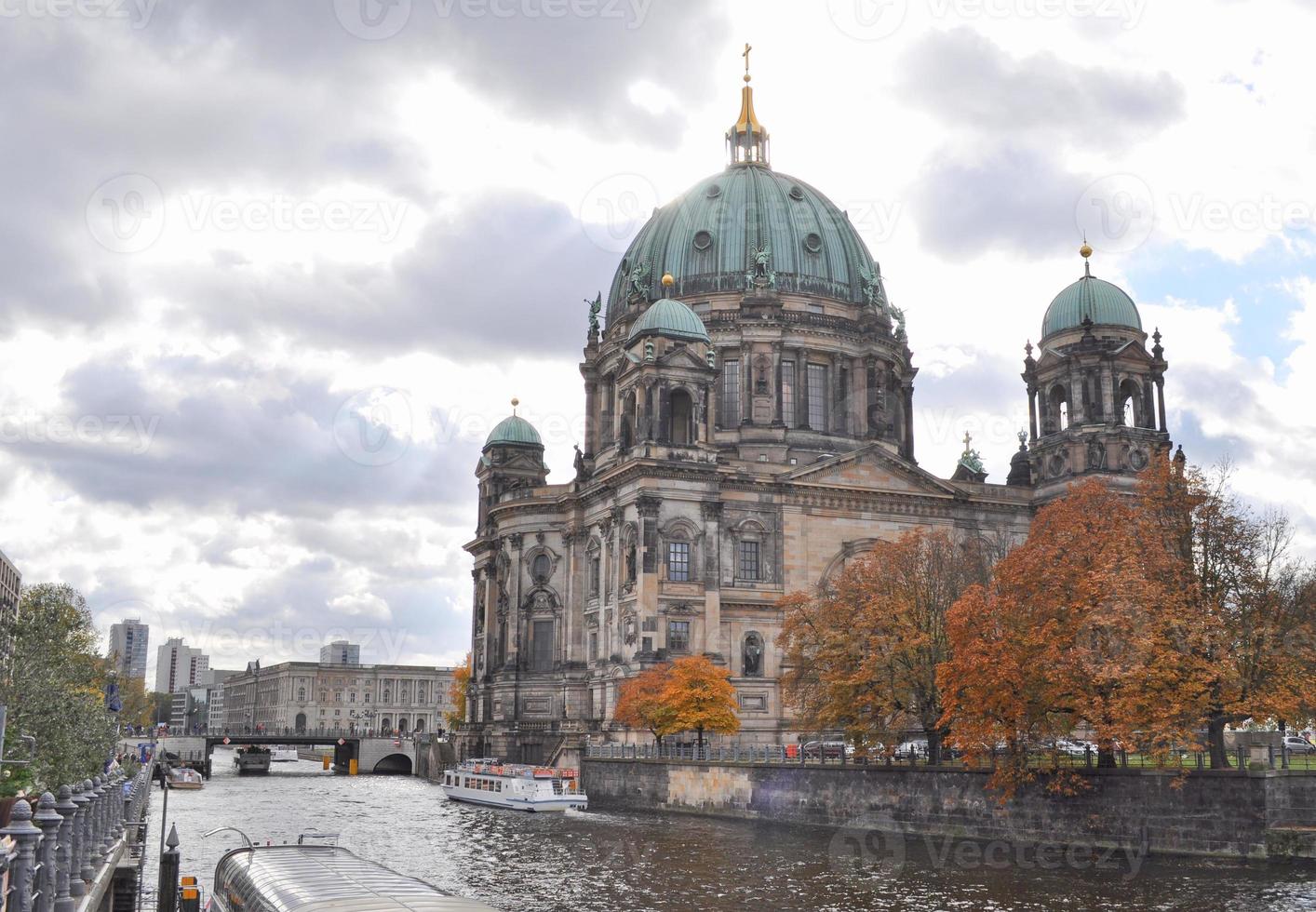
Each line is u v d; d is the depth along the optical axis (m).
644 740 122.19
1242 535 74.69
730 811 100.06
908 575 95.31
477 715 160.00
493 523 158.88
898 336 160.12
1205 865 66.75
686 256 154.88
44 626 86.06
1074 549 75.94
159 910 49.50
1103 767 73.12
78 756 74.50
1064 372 139.38
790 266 152.50
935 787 82.12
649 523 125.12
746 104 172.12
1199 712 69.75
